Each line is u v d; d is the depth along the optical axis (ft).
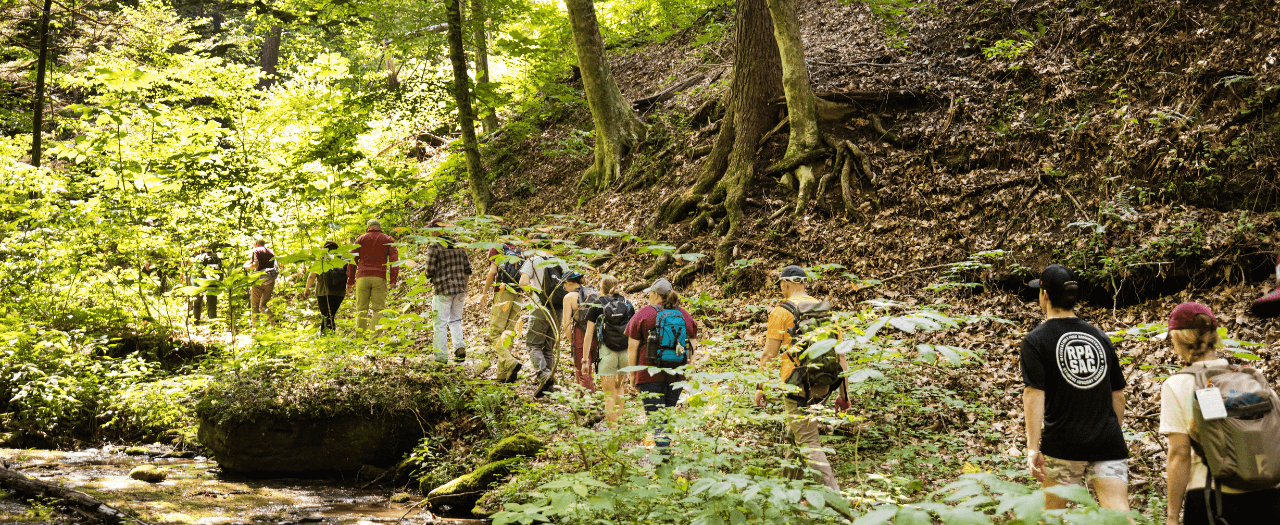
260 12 63.10
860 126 35.40
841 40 43.39
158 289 37.76
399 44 46.21
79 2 49.42
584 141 50.31
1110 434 11.22
